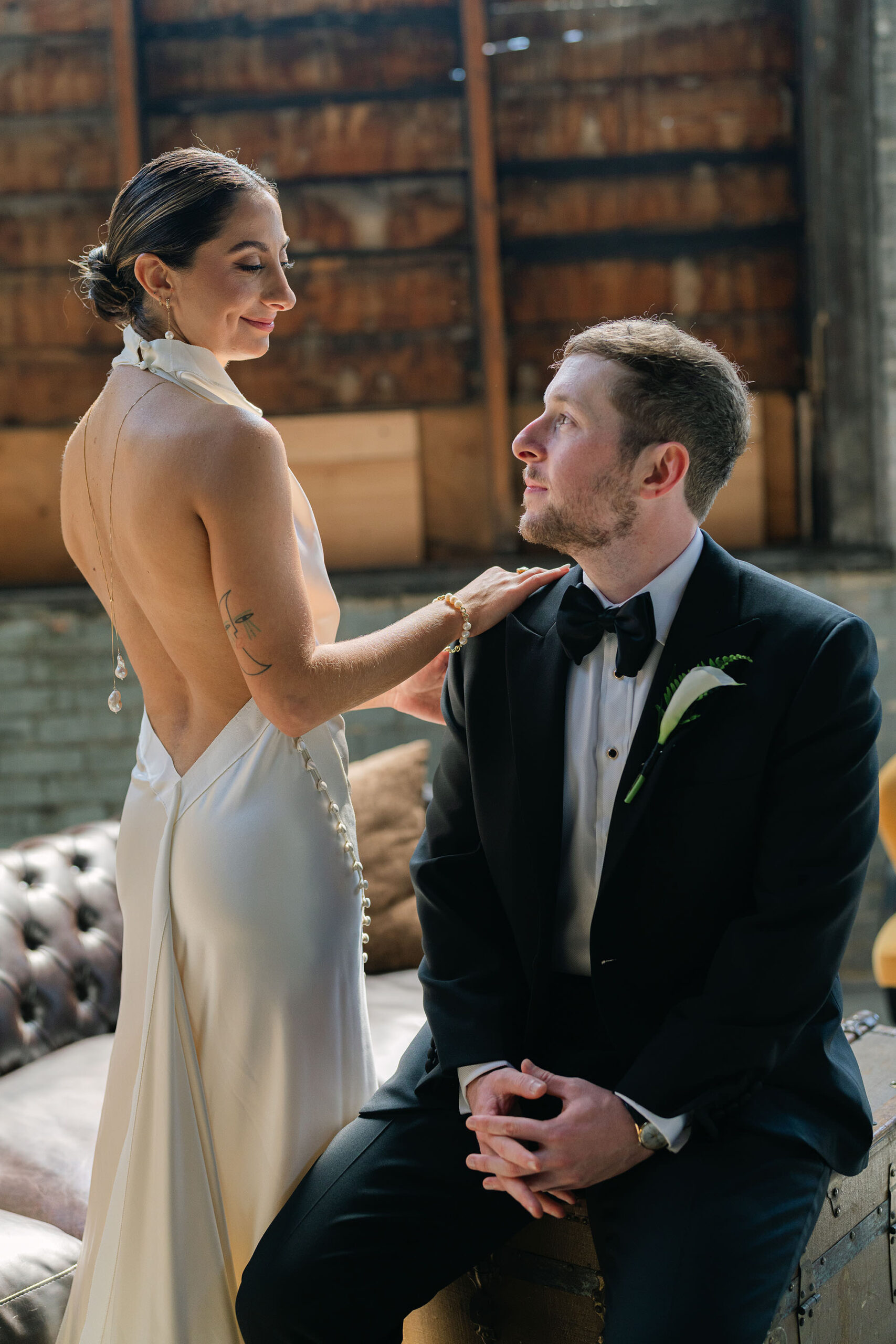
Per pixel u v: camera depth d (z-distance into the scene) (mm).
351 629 4141
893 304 4168
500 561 4312
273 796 1585
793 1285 1515
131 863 1651
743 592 1533
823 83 4070
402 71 4164
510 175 4242
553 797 1539
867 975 4117
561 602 1622
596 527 1524
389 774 2789
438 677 1893
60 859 2568
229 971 1574
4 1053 2295
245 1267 1635
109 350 4234
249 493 1464
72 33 4078
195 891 1574
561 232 4270
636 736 1490
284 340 4277
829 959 1422
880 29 4031
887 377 4199
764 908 1424
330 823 1638
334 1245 1460
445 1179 1520
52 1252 1737
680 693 1412
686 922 1485
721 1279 1295
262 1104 1603
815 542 4406
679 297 4312
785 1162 1419
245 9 4113
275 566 1490
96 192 4160
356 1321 1447
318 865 1611
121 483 1544
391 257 4258
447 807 1701
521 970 1628
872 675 1475
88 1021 2475
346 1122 1661
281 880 1577
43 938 2457
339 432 4355
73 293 4188
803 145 4207
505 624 1674
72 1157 1999
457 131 4199
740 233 4277
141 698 4086
